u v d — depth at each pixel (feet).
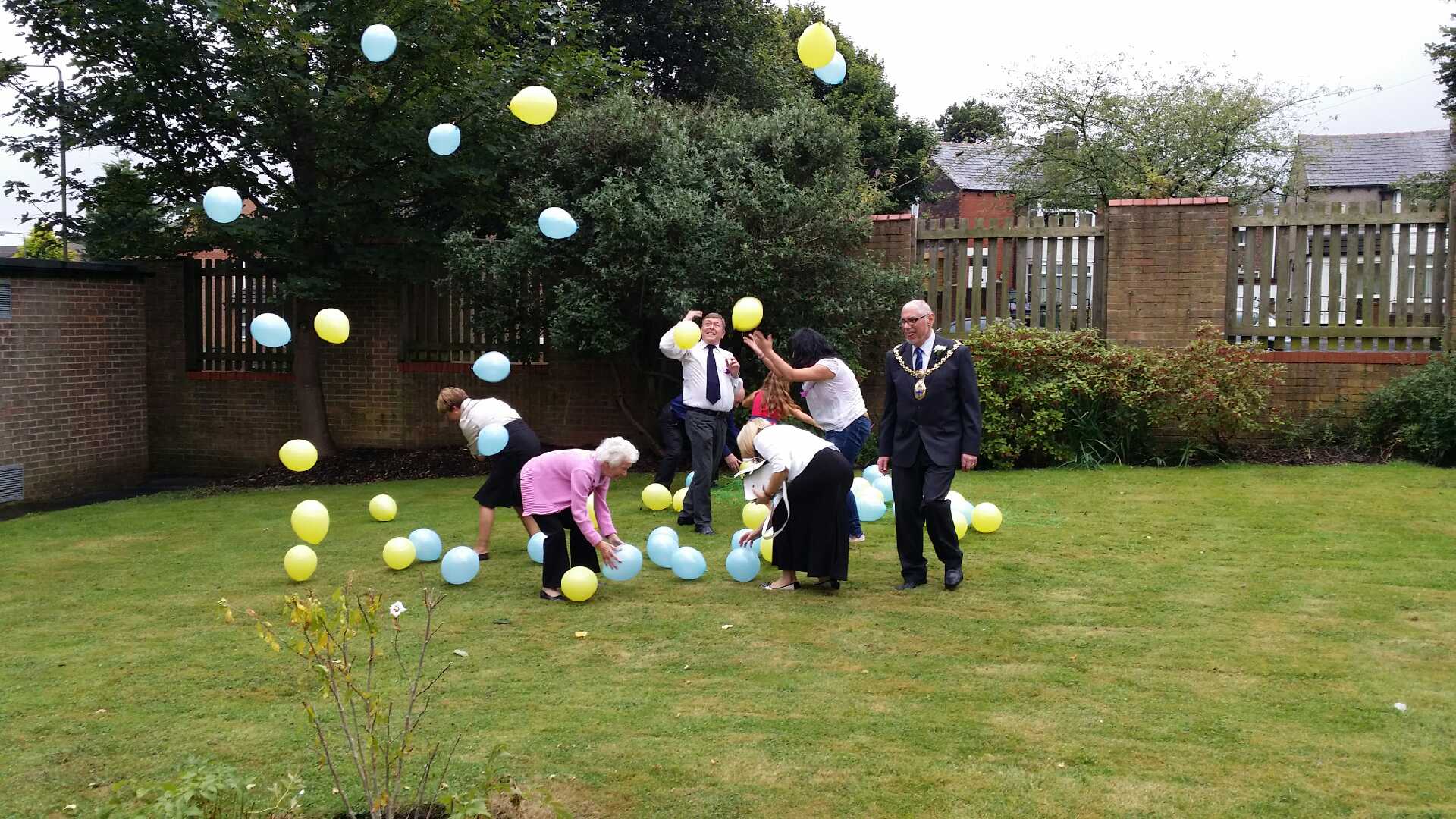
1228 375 32.19
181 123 37.50
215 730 13.43
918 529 19.76
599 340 34.37
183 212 37.65
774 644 16.57
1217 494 28.04
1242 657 15.38
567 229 21.97
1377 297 34.01
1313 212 34.12
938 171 110.32
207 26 34.17
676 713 13.66
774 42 80.69
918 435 19.60
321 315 21.54
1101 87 69.67
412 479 37.58
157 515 30.68
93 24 35.29
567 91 39.50
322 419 41.29
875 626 17.42
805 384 23.52
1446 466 31.14
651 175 35.22
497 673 15.38
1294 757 11.95
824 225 34.42
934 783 11.47
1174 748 12.27
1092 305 36.32
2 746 13.00
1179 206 34.86
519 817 10.89
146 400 42.39
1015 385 33.81
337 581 21.48
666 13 65.46
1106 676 14.74
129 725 13.64
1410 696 13.74
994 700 13.93
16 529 28.55
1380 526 23.71
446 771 11.25
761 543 22.21
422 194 39.63
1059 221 69.41
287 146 36.88
